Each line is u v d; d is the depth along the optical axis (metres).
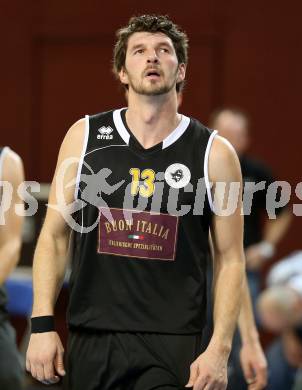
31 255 12.75
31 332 7.02
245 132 13.44
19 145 17.36
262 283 16.28
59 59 17.28
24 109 17.33
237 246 7.27
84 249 7.23
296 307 10.90
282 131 16.58
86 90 17.19
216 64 16.80
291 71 16.52
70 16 17.17
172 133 7.25
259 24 16.62
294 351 10.91
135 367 7.12
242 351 8.57
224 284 7.16
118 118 7.36
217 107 16.80
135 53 7.24
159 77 7.13
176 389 7.07
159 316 7.12
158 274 7.14
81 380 7.27
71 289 7.32
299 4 16.48
